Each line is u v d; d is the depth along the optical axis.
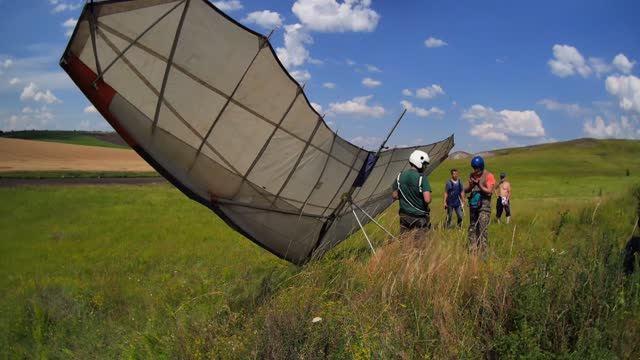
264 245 7.87
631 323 3.81
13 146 107.75
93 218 20.03
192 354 4.23
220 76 6.68
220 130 6.97
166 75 6.23
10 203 25.44
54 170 70.38
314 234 8.63
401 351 3.55
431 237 6.29
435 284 4.74
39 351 5.62
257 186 7.62
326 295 4.98
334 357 3.63
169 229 16.58
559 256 4.75
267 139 7.48
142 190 37.69
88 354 5.24
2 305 7.36
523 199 28.12
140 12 5.74
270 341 3.84
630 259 4.89
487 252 5.68
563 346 3.51
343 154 8.68
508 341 3.63
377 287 4.86
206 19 6.31
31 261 11.74
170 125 6.48
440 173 87.06
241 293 6.16
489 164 114.62
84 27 5.43
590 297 3.91
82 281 9.16
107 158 103.50
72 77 5.52
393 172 10.84
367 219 10.70
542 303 3.93
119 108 5.94
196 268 9.44
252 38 6.83
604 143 166.62
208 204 6.89
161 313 6.14
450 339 3.76
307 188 8.23
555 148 169.38
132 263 10.69
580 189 43.44
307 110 7.73
